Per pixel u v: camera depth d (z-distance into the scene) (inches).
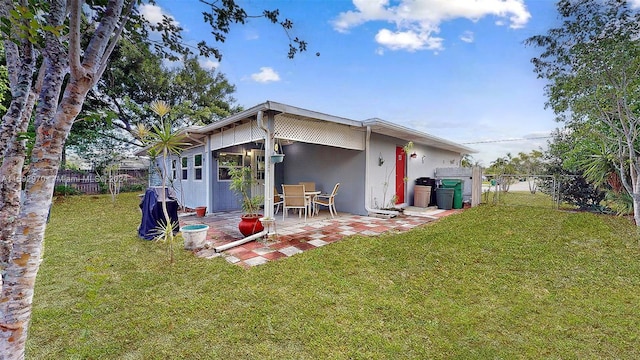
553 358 78.9
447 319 99.2
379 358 79.7
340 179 324.8
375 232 223.3
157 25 126.7
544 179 342.0
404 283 129.3
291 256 164.6
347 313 103.1
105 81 502.0
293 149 379.2
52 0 61.3
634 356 79.2
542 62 243.9
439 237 203.0
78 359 78.6
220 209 342.0
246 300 112.8
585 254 163.8
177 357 80.4
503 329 93.1
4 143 76.5
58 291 119.9
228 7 129.3
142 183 639.1
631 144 214.8
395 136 353.4
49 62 59.9
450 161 523.2
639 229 206.7
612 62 202.2
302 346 85.1
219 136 308.0
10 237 74.0
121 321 97.8
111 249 180.1
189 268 146.9
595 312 102.7
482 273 140.3
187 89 692.7
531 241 189.0
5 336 51.8
